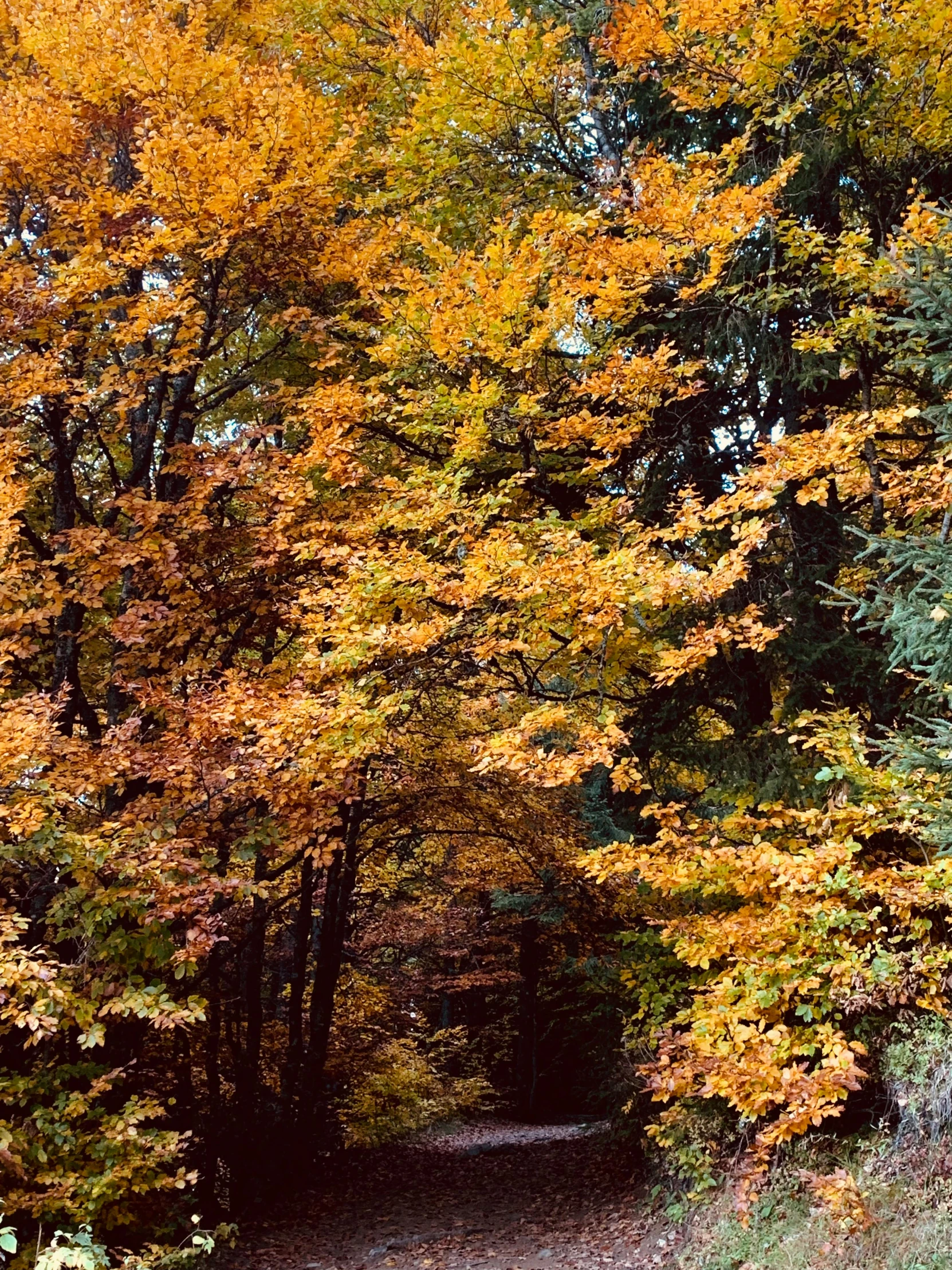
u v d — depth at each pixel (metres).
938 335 4.72
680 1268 5.37
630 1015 7.45
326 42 9.38
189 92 7.18
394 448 8.58
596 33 8.29
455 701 10.05
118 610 7.92
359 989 14.85
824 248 6.64
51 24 7.11
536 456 7.29
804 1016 4.82
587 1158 10.35
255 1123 10.12
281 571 7.43
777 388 8.48
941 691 4.41
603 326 7.44
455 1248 7.38
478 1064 20.44
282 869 10.29
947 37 6.15
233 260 7.75
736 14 6.36
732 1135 5.81
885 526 6.96
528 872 10.83
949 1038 4.62
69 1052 6.07
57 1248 3.44
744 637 5.93
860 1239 4.27
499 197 8.42
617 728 5.62
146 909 5.61
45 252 8.07
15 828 5.21
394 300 7.29
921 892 4.62
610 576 5.49
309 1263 7.29
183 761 5.95
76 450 8.12
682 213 6.05
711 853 5.30
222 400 8.77
